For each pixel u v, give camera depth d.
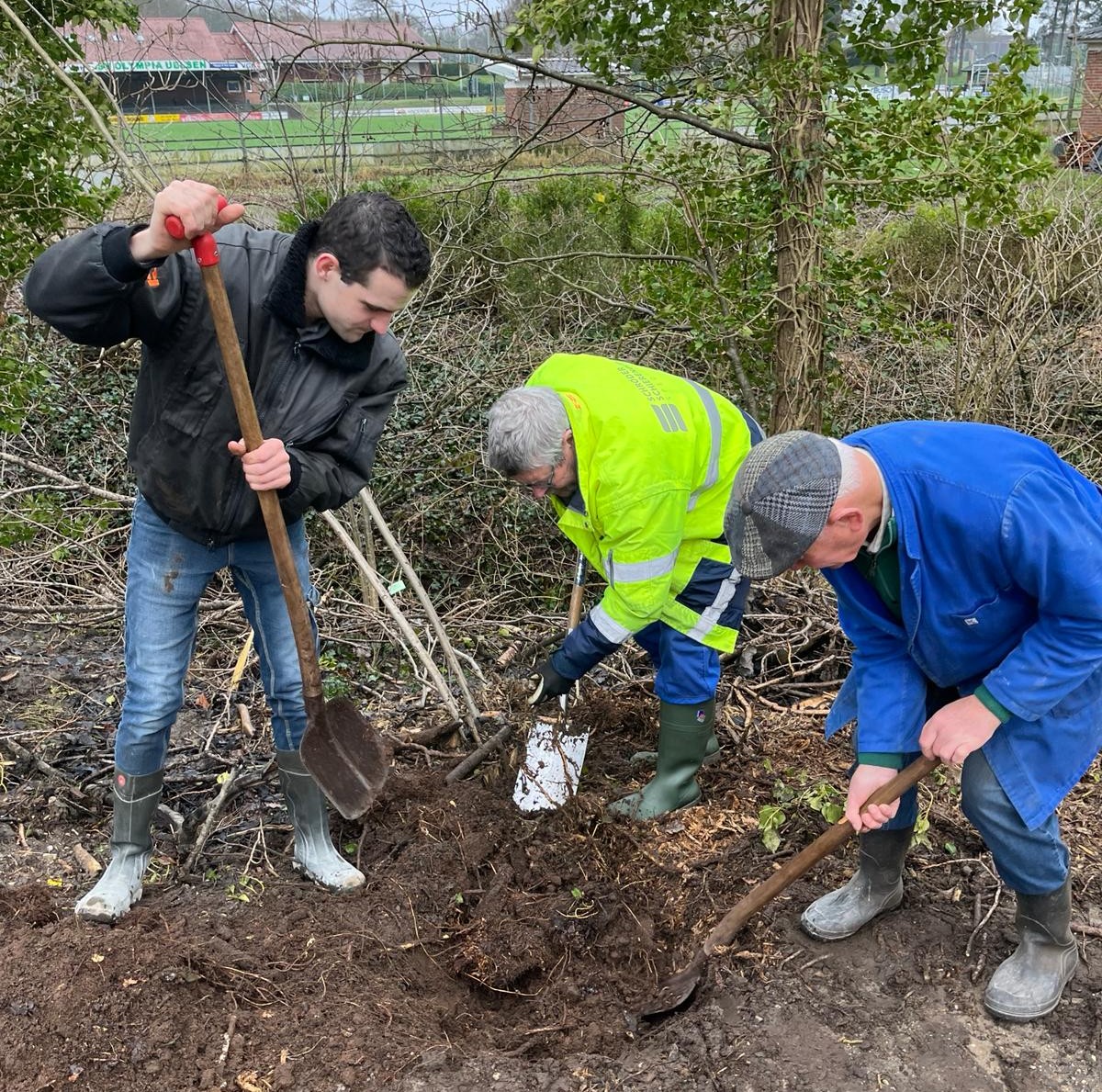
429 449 5.73
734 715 3.90
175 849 3.10
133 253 1.98
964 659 2.23
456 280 6.10
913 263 7.49
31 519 4.91
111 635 4.57
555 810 3.27
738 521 1.98
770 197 5.27
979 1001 2.52
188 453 2.31
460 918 2.97
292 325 2.26
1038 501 1.94
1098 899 2.85
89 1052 2.23
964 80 5.31
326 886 2.93
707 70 5.33
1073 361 6.49
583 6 4.95
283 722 2.81
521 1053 2.47
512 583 5.64
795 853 3.08
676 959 2.77
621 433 2.76
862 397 6.20
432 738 3.75
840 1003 2.51
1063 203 6.45
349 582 5.34
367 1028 2.40
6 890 2.71
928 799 3.30
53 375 6.05
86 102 3.83
